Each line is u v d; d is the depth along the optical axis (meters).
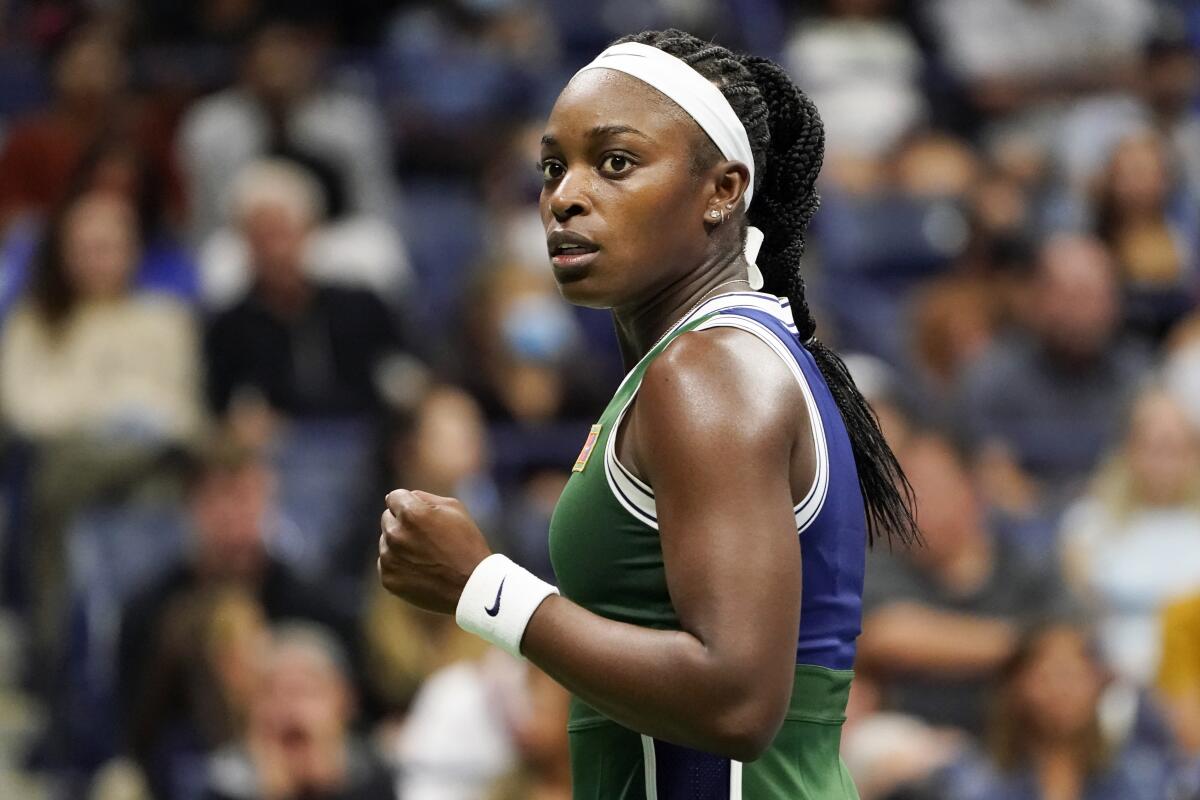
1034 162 30.34
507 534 20.92
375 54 30.75
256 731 16.89
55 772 19.77
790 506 6.96
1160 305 28.00
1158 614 20.16
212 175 26.70
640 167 7.39
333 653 18.67
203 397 23.16
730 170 7.58
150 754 17.80
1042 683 17.12
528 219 26.33
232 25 29.56
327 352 23.62
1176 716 18.47
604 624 6.86
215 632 17.91
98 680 19.92
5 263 25.38
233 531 18.38
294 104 26.98
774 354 7.28
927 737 17.55
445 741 16.95
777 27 33.09
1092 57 32.81
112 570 20.69
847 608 7.61
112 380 22.94
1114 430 24.53
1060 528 22.09
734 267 7.77
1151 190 28.45
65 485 21.28
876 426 8.32
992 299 27.42
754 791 7.39
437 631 18.94
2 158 27.39
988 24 32.59
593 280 7.41
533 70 31.31
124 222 23.64
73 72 27.73
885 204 30.69
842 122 31.42
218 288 24.77
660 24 33.12
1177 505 21.36
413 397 21.41
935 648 18.45
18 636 22.03
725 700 6.63
